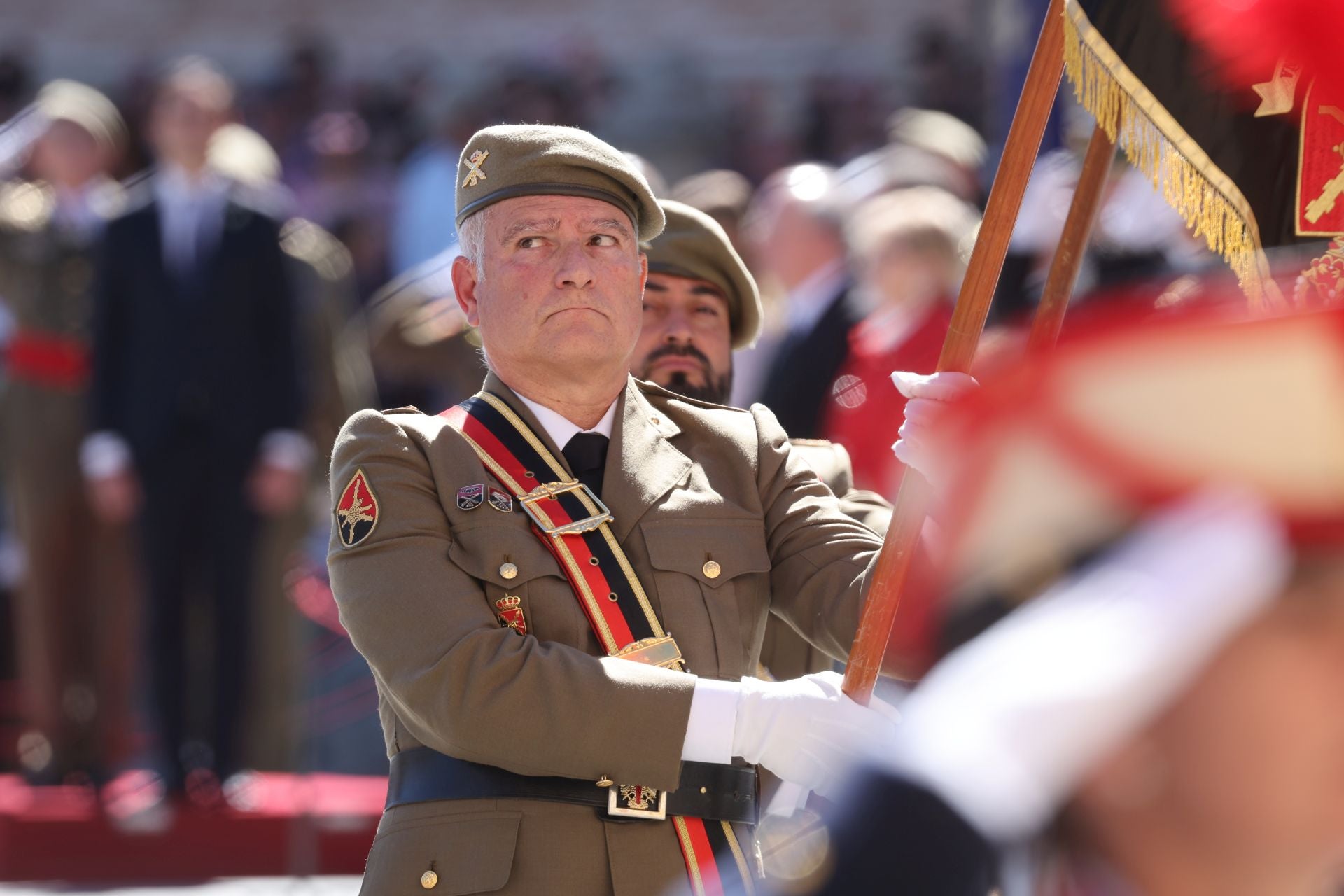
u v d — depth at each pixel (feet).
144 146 123.95
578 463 33.60
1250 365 11.14
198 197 79.82
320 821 75.72
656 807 30.73
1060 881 11.33
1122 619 11.18
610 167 33.76
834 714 29.45
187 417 77.97
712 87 188.65
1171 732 11.10
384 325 75.05
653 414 34.83
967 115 158.51
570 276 33.09
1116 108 30.78
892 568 30.63
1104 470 11.32
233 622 78.28
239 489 78.28
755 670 33.63
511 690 29.53
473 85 187.42
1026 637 11.44
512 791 30.68
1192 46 30.27
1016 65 92.17
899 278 69.62
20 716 91.50
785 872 12.39
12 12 195.62
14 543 84.02
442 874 30.27
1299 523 10.94
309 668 79.61
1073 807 11.27
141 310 78.43
